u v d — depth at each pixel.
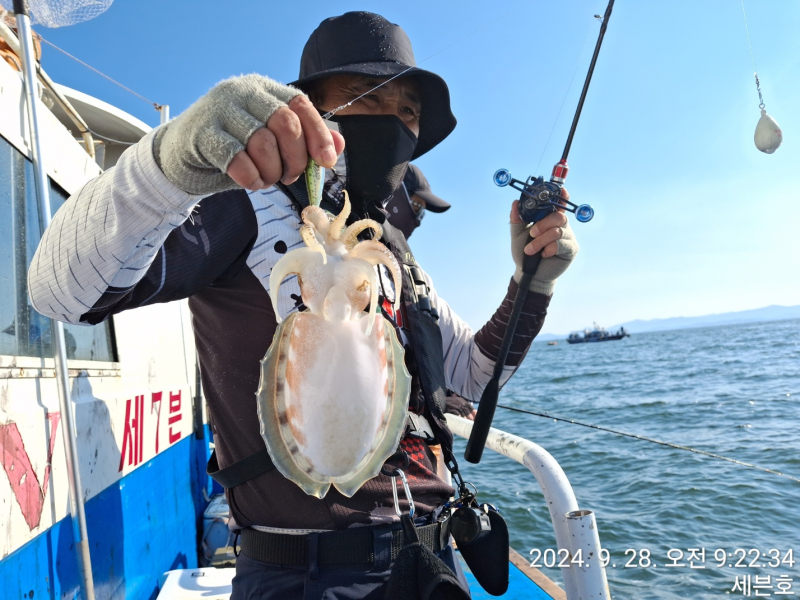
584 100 1.80
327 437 1.06
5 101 1.80
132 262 1.11
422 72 1.81
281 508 1.38
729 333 126.12
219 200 1.39
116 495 2.23
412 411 1.61
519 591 2.83
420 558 1.19
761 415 16.22
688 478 9.19
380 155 1.70
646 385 29.30
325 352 1.07
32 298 1.19
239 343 1.45
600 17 1.77
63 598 1.64
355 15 1.89
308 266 1.10
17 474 1.46
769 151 1.57
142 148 1.03
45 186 1.81
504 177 1.79
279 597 1.34
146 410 2.72
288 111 0.90
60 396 1.66
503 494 8.64
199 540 3.72
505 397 27.44
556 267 1.89
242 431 1.44
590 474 10.43
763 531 6.48
